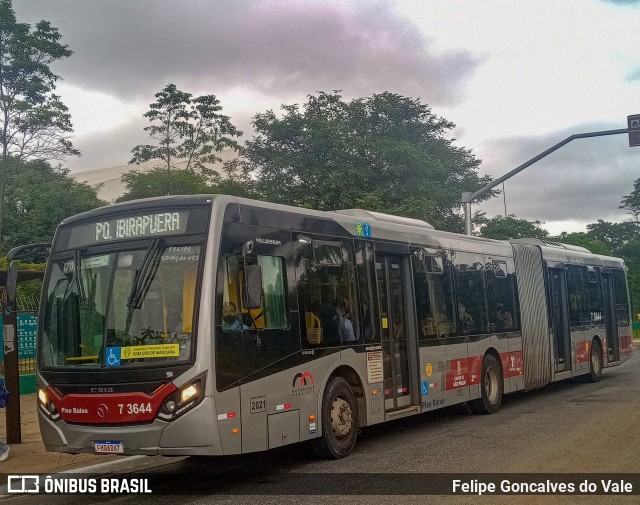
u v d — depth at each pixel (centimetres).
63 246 892
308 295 955
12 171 4075
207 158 3794
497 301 1491
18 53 3822
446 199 3306
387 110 3519
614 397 1586
